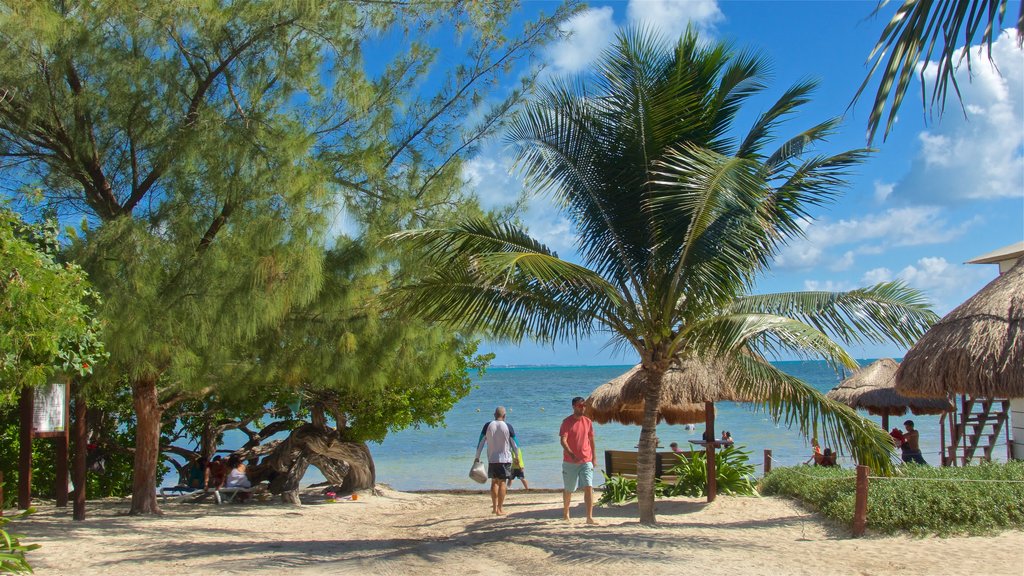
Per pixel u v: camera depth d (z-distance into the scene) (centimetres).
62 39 986
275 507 1474
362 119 1159
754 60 980
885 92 288
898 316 941
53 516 1170
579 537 859
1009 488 881
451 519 1259
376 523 1274
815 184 959
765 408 1010
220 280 979
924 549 740
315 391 1631
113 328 919
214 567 734
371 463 1722
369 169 1109
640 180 961
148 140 1084
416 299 969
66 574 701
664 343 999
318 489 1805
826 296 952
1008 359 869
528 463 2728
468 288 959
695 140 980
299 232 974
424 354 1229
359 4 1172
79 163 1102
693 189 855
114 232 946
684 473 1330
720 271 912
